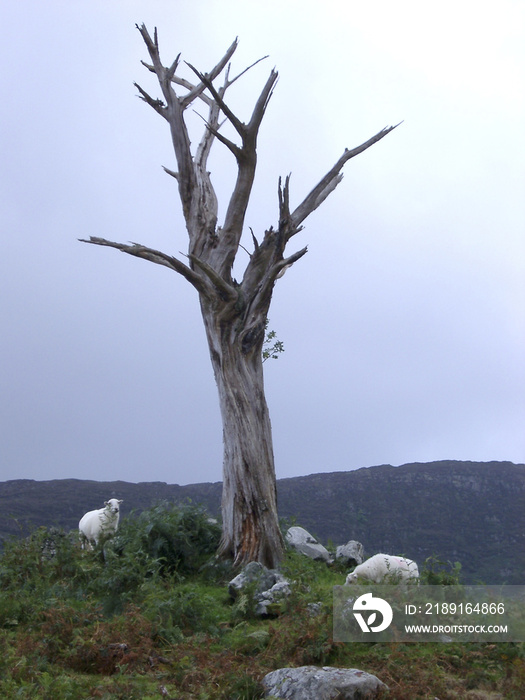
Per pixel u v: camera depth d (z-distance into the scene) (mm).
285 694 6820
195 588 11961
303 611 9336
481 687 7605
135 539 13055
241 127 14617
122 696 6977
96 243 14453
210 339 15031
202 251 15906
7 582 11664
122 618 9094
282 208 14430
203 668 7734
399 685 7227
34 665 7730
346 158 16828
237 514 14000
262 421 14734
